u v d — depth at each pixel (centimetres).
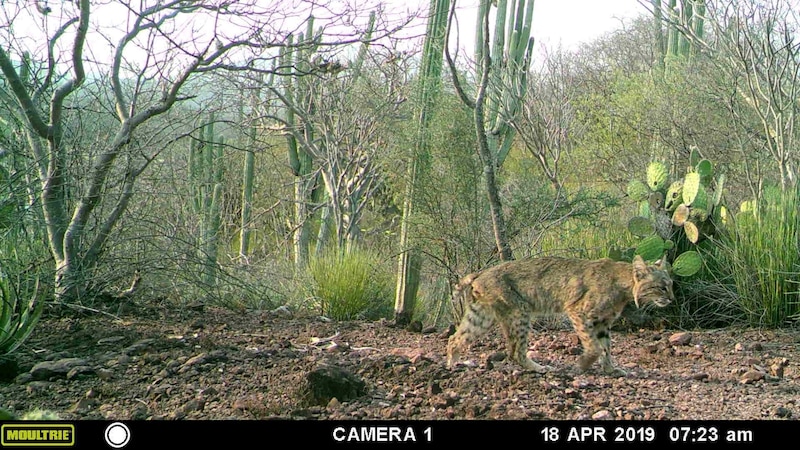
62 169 509
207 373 404
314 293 596
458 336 424
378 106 763
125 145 507
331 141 784
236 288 599
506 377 402
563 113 832
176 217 622
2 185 491
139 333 477
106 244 533
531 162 781
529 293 425
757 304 538
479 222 549
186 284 554
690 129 715
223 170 861
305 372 399
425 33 538
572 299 423
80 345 455
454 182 551
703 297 555
